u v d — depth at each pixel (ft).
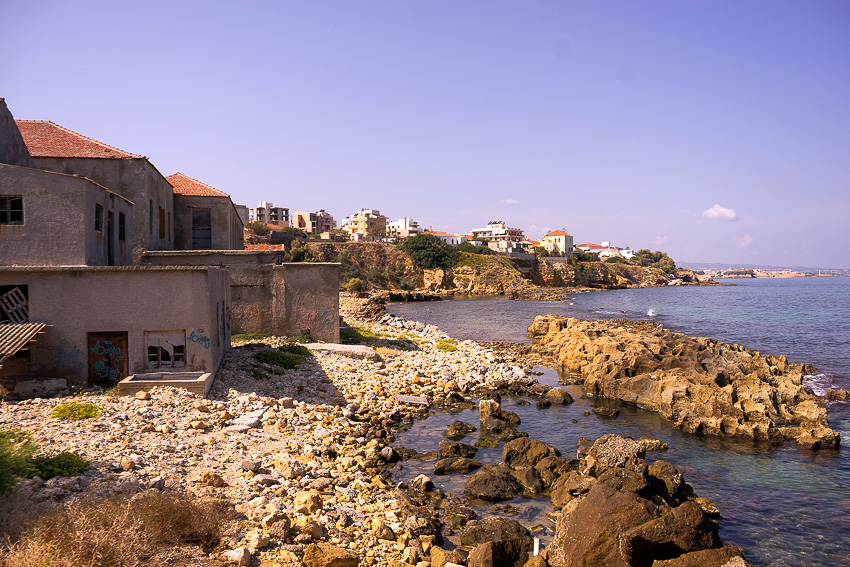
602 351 122.93
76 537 29.25
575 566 38.83
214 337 76.48
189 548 33.45
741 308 346.54
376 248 488.02
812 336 203.31
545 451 64.28
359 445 67.77
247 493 44.45
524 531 47.67
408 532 44.52
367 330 163.12
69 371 67.72
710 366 106.93
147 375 69.15
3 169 72.28
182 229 137.59
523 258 571.69
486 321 248.93
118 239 93.66
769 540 49.21
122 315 69.21
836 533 50.44
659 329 206.49
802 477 63.52
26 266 66.69
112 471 42.93
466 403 93.45
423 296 425.28
